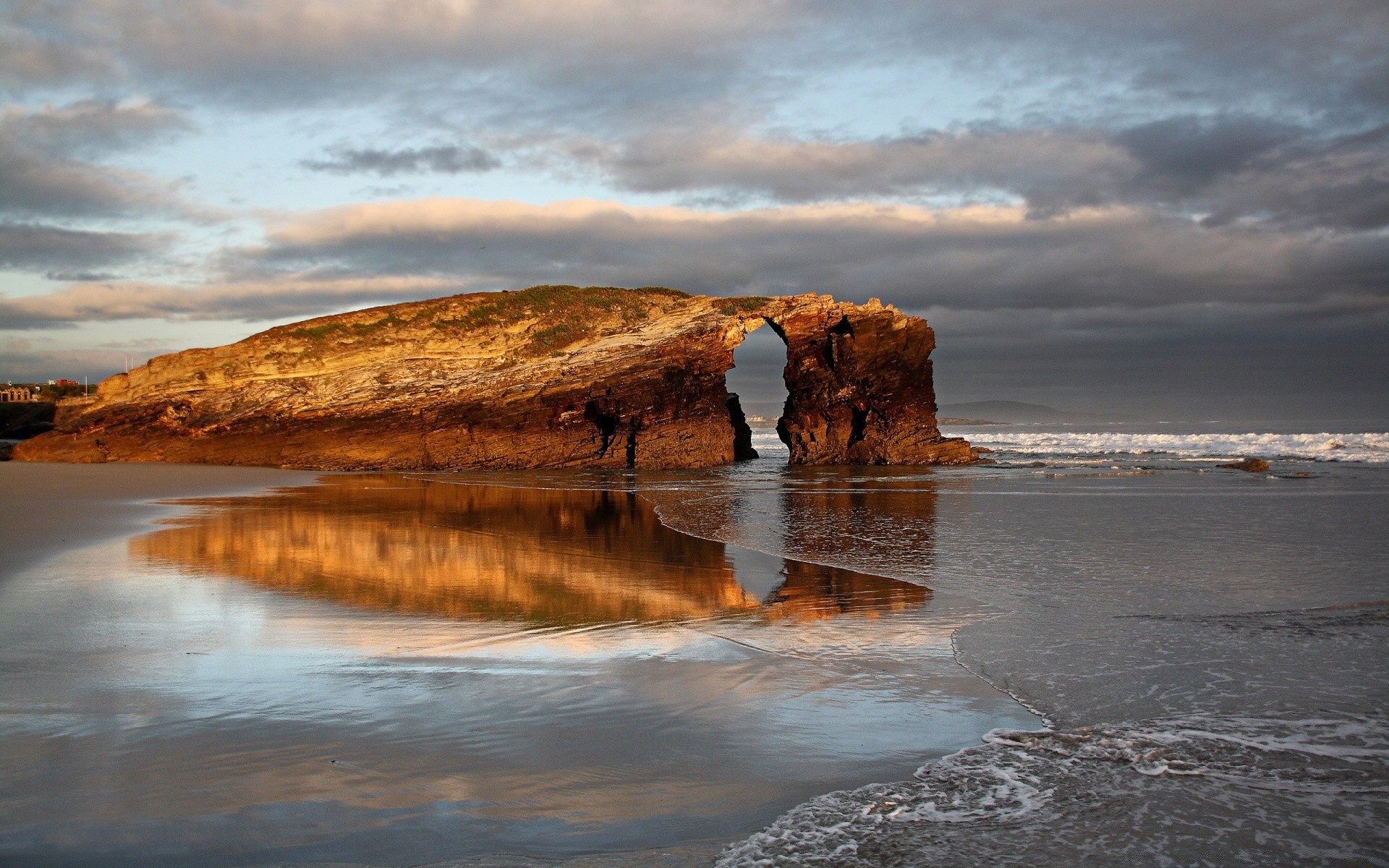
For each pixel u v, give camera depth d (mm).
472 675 8305
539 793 5625
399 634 9984
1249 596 12344
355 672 8328
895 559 16062
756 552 17078
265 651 9031
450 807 5387
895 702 7629
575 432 49656
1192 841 5078
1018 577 14023
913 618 11062
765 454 66438
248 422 49781
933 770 6105
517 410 49312
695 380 51062
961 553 16750
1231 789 5805
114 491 29578
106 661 8477
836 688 8016
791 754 6375
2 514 22016
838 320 51688
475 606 11672
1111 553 16516
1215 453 57188
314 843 4871
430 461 48281
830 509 25406
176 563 14633
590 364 51562
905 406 49969
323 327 55844
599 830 5137
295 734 6578
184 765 5934
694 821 5270
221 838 4906
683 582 13727
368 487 34375
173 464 48531
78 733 6527
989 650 9430
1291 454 54125
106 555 15438
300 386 52250
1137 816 5406
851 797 5652
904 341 50281
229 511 23641
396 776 5828
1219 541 17953
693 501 28281
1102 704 7605
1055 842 5059
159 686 7723
